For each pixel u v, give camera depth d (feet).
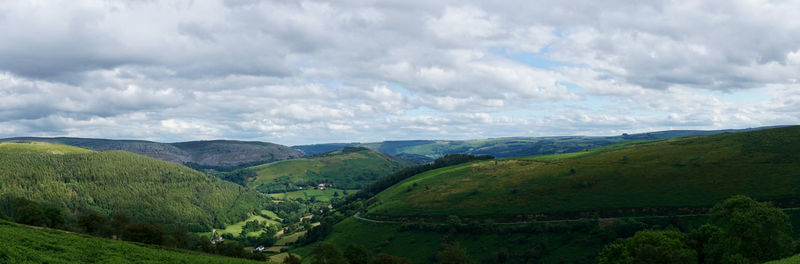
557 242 513.45
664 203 558.15
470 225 595.88
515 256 499.10
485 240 556.92
